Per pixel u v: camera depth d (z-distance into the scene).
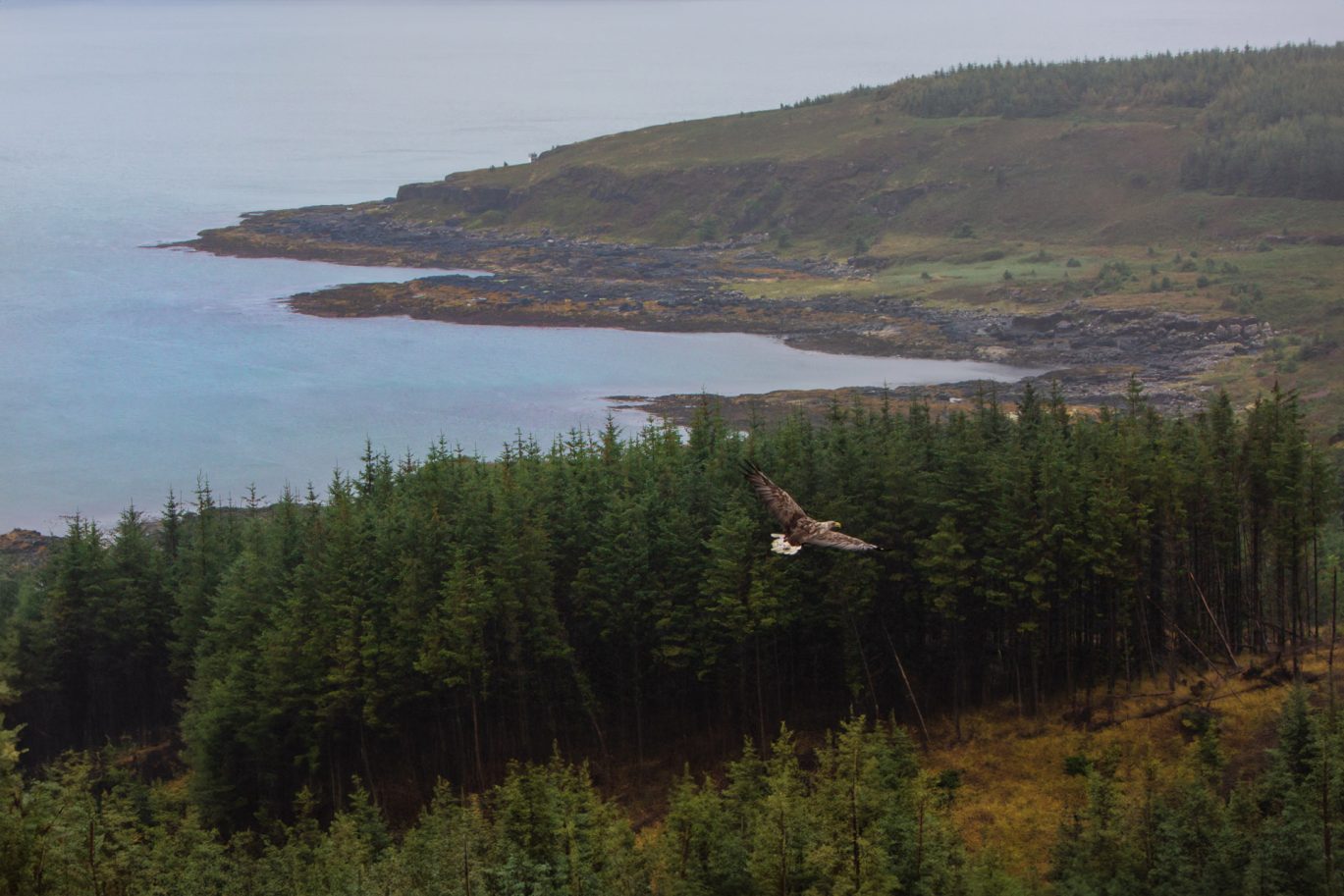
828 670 93.31
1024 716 89.69
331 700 86.56
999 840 78.38
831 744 76.06
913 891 62.28
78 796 58.19
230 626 90.69
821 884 60.66
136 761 96.81
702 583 87.81
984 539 89.25
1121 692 89.75
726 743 89.94
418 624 86.56
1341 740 68.88
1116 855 68.62
